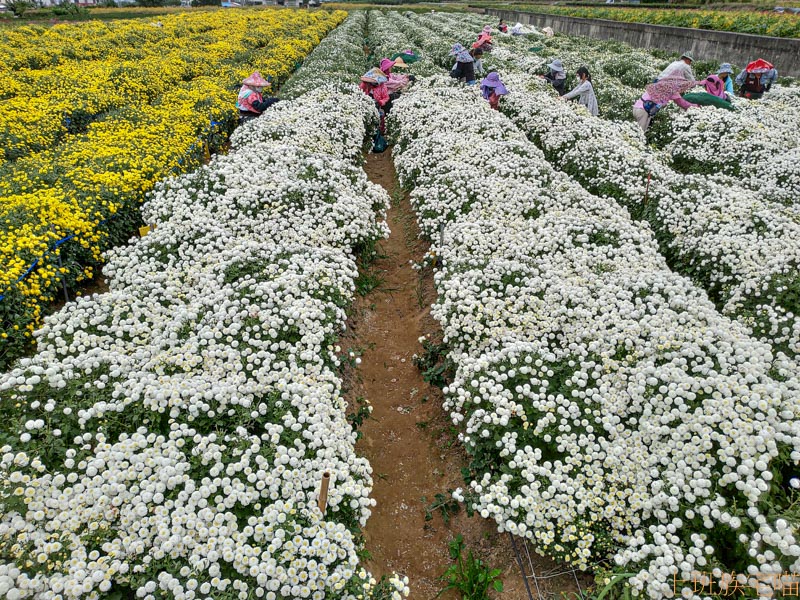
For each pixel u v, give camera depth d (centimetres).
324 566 329
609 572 341
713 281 643
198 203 702
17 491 322
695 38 2222
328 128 1073
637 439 392
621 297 526
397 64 1709
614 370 448
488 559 401
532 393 430
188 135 1062
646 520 362
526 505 369
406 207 962
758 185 883
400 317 698
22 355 543
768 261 584
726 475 336
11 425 365
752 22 2138
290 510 347
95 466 348
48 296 593
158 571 322
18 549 303
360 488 382
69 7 3525
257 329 479
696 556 321
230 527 334
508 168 838
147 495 337
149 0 4909
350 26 3203
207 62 1869
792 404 362
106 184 768
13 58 1641
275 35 2662
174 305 527
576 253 618
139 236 794
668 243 731
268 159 840
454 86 1445
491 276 567
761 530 308
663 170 890
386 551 418
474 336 530
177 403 394
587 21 3083
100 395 400
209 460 363
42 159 883
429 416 536
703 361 427
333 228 700
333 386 469
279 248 616
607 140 999
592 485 379
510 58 1998
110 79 1459
